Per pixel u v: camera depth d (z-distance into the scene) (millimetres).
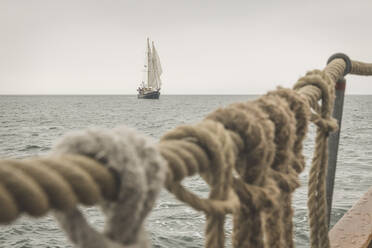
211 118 1224
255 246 1279
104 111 76625
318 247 2199
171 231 9742
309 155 20281
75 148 730
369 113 65625
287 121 1388
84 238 679
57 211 669
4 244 9977
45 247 9727
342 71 2926
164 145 976
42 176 627
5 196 572
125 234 727
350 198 12188
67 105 109125
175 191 966
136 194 708
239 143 1170
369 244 2779
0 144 29219
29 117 60406
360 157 20328
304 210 10758
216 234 1093
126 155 699
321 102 2135
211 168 1042
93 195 685
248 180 1271
